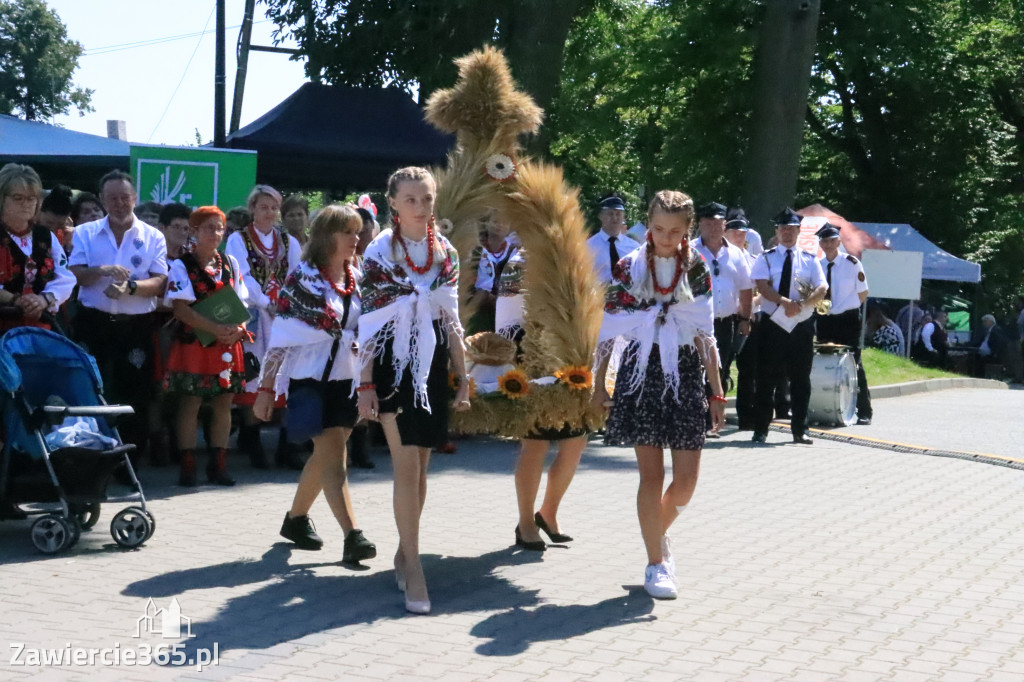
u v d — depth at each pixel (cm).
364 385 536
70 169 1448
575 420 616
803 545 674
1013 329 2820
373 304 537
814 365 1240
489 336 617
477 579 591
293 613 526
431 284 541
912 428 1282
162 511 725
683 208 546
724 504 792
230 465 899
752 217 2138
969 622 530
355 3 2000
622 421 556
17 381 616
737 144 2714
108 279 777
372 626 510
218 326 773
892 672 460
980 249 3209
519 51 1803
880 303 2627
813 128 3366
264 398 603
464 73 639
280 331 597
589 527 711
